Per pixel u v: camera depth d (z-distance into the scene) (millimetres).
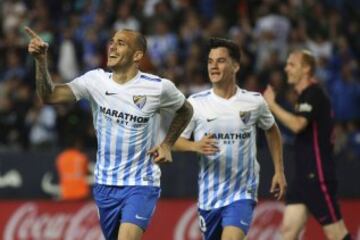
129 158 16641
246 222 17969
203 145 17828
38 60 15570
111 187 16734
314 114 20859
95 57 34531
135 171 16656
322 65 35219
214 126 18156
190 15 35781
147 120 16625
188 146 17922
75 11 38219
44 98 16078
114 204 16766
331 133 21141
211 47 18344
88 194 27594
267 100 20984
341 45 36688
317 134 20984
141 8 36656
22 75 33719
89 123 30234
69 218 27141
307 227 27453
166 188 27547
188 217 27234
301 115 20859
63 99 16406
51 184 27547
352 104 34625
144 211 16484
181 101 16906
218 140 18188
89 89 16609
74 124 30047
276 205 27344
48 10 38156
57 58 35125
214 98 18297
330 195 20969
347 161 28156
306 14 37312
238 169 18188
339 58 36188
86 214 27141
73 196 27453
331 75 35281
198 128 18266
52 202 27219
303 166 21062
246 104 18266
